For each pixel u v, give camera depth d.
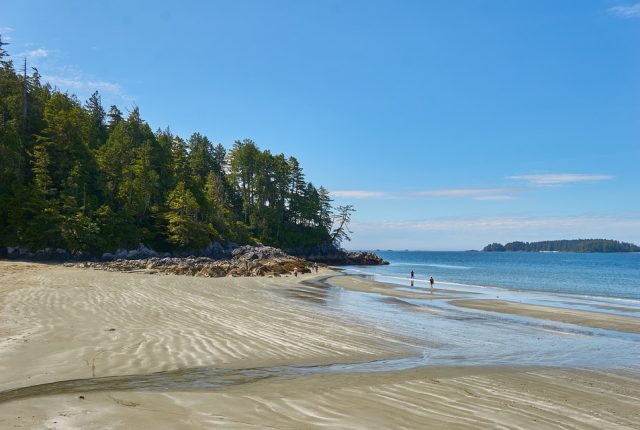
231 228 88.38
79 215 56.88
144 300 17.88
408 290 34.97
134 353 9.00
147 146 80.62
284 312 17.58
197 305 17.52
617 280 55.88
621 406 6.96
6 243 51.28
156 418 5.13
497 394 7.22
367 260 107.69
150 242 68.06
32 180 60.06
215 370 8.20
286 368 8.67
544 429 5.67
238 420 5.20
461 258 174.12
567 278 59.09
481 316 20.47
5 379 6.97
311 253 106.62
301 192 115.44
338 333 13.37
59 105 73.19
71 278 26.56
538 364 10.18
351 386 7.18
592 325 18.55
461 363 10.01
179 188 75.81
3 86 69.06
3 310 13.05
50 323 11.47
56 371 7.52
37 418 5.04
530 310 23.19
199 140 118.62
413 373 8.53
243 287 29.97
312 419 5.42
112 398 5.96
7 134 57.09
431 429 5.34
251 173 104.06
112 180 67.88
